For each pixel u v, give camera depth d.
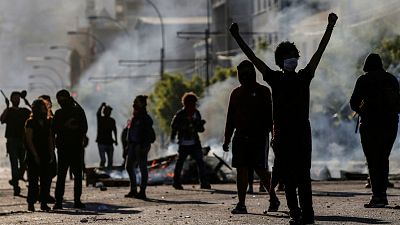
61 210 23.84
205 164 35.88
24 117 31.64
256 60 15.87
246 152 19.53
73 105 24.78
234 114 19.59
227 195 27.59
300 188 15.88
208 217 18.73
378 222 16.66
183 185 34.47
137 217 19.47
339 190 27.70
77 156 24.64
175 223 17.48
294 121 15.70
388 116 20.45
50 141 24.64
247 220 17.69
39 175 24.80
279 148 15.79
